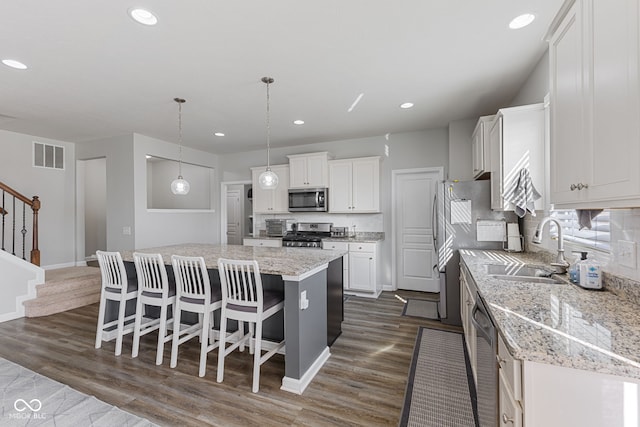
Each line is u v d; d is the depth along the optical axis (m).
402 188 4.79
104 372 2.33
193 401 1.97
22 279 3.58
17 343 2.84
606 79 1.05
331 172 4.86
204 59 2.40
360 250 4.41
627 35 0.94
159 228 4.98
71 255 5.29
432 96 3.20
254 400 1.99
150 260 2.54
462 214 3.24
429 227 4.62
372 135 4.78
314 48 2.26
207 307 2.32
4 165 4.55
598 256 1.73
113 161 4.80
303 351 2.17
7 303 3.47
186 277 2.41
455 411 1.87
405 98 3.26
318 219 5.31
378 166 4.57
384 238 4.82
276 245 5.00
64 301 3.82
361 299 4.26
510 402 1.07
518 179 2.39
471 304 2.16
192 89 2.98
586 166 1.19
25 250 4.78
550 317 1.21
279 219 5.43
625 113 0.95
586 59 1.18
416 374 2.29
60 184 5.14
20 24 1.93
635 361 0.86
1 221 4.55
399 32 2.06
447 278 3.29
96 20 1.90
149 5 1.76
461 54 2.36
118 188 4.73
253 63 2.48
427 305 3.98
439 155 4.45
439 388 2.11
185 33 2.05
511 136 2.43
